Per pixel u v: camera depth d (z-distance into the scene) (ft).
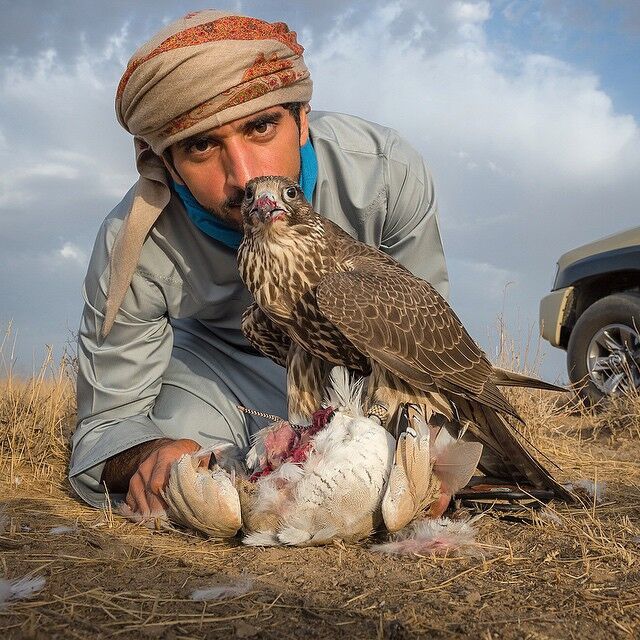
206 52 4.57
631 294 9.04
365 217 5.37
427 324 4.69
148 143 4.89
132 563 4.05
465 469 4.43
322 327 4.72
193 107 4.61
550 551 4.23
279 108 4.76
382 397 4.68
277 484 4.25
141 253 5.23
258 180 4.63
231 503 4.19
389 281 4.72
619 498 5.22
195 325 5.89
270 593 3.74
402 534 4.34
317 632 3.45
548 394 8.53
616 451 7.04
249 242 4.73
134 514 4.69
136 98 4.71
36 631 3.37
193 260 5.26
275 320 4.81
